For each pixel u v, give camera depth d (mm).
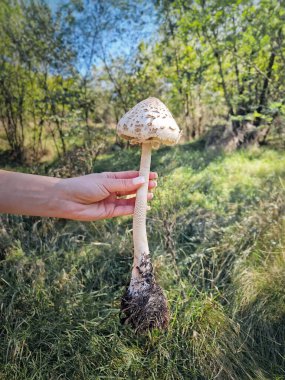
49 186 298
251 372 354
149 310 363
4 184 280
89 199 323
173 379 336
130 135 328
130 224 602
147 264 370
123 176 367
